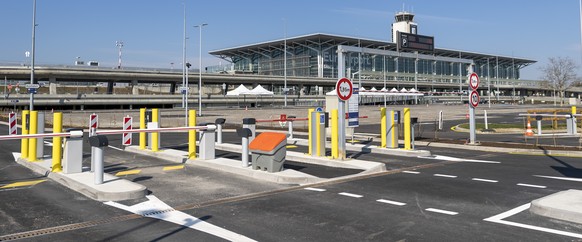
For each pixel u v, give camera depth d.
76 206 7.71
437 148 16.47
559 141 18.69
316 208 7.45
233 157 13.90
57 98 63.50
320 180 10.03
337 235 5.92
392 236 5.84
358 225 6.39
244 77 94.75
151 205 7.75
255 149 10.63
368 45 113.56
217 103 88.38
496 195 8.30
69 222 6.69
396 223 6.46
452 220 6.59
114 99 70.69
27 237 5.94
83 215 7.09
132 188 8.55
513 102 117.94
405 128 14.84
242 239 5.80
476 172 11.02
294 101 100.31
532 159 13.26
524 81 138.38
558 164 12.12
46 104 62.41
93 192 8.39
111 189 8.45
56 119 11.47
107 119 39.31
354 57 93.94
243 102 91.81
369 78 93.81
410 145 15.21
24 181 10.10
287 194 8.62
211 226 6.43
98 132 10.70
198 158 12.95
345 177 10.41
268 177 10.12
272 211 7.27
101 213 7.21
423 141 18.39
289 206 7.61
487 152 15.23
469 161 12.98
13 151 16.22
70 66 70.12
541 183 9.43
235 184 9.66
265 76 98.19
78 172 10.38
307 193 8.69
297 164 12.59
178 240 5.77
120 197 8.20
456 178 10.21
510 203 7.62
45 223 6.64
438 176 10.51
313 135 13.42
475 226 6.24
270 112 53.44
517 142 18.20
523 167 11.71
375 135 21.42
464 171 11.20
